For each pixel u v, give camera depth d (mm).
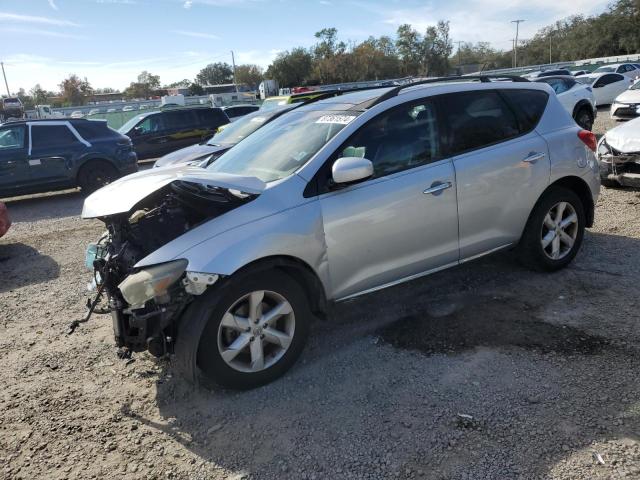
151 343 2984
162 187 3139
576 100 13438
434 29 74688
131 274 2984
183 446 2850
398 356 3559
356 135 3609
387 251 3658
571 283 4473
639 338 3518
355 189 3512
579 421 2762
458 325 3908
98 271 3410
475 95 4230
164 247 3031
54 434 3010
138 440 2920
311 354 3682
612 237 5582
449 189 3873
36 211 10562
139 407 3232
